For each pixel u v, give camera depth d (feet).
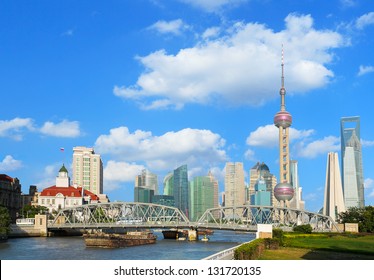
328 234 609.42
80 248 547.90
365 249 378.53
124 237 599.16
